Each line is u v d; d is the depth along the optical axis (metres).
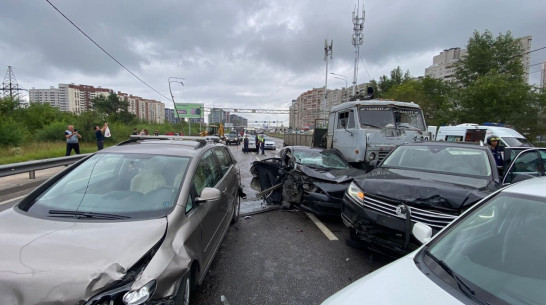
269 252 4.11
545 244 1.68
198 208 2.89
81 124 23.55
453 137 14.05
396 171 4.65
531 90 22.91
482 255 1.75
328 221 5.55
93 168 3.05
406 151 5.30
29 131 22.73
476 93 22.44
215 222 3.40
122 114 46.97
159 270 1.90
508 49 31.11
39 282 1.64
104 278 1.70
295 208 6.29
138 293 1.74
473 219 2.03
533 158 5.46
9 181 8.62
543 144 23.30
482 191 3.46
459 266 1.71
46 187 2.79
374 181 3.98
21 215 2.36
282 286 3.21
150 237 2.10
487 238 1.86
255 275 3.44
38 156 13.28
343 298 1.63
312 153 7.33
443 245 1.93
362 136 8.01
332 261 3.86
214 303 2.85
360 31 24.95
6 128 17.23
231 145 36.38
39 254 1.82
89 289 1.65
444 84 34.34
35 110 26.48
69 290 1.62
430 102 30.45
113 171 3.02
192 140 4.54
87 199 2.61
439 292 1.52
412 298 1.50
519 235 1.78
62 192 2.71
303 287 3.20
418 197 3.43
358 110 8.44
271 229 5.08
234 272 3.50
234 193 5.01
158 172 2.98
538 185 2.03
